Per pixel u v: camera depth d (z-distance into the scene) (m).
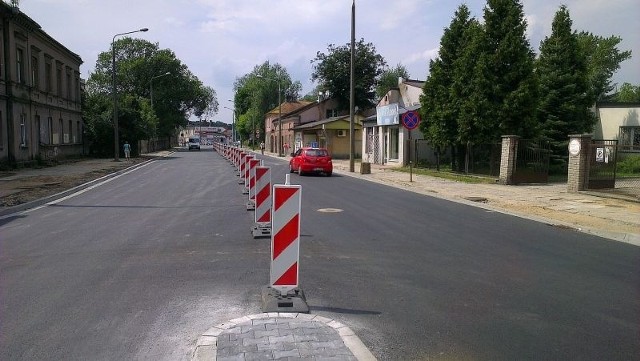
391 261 7.69
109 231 10.07
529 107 22.03
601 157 17.62
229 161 39.12
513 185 20.34
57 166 31.86
